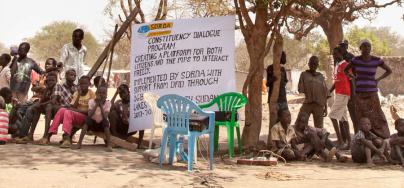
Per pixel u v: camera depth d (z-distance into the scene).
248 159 8.16
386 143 8.40
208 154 9.09
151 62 9.66
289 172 7.40
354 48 27.22
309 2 9.21
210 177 6.83
